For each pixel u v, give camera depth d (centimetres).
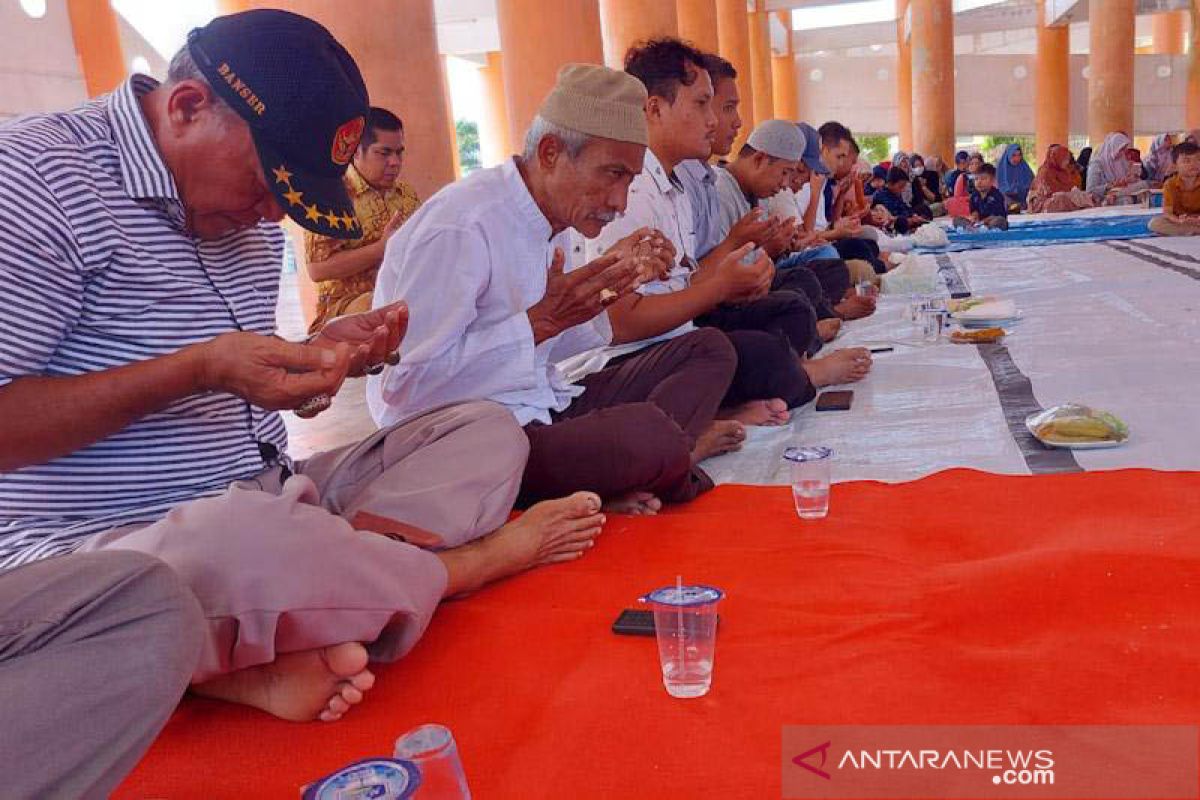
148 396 163
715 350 301
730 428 313
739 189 481
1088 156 1602
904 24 2566
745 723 151
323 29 180
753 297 334
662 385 295
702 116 373
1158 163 1562
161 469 181
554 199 264
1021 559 193
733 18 1725
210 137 171
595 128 254
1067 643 165
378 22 611
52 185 163
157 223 177
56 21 641
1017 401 332
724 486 276
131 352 176
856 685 158
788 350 346
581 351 309
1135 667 156
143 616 125
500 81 2127
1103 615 173
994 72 2658
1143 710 144
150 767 158
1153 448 267
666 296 332
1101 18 2062
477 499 213
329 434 464
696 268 388
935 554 213
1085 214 1238
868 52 3038
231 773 154
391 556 172
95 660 120
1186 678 152
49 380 162
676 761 143
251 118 169
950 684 156
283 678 166
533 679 173
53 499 174
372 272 519
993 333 436
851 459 290
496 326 257
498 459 218
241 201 179
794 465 240
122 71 726
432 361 250
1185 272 600
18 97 599
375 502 210
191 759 159
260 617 156
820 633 178
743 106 1756
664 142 375
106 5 710
